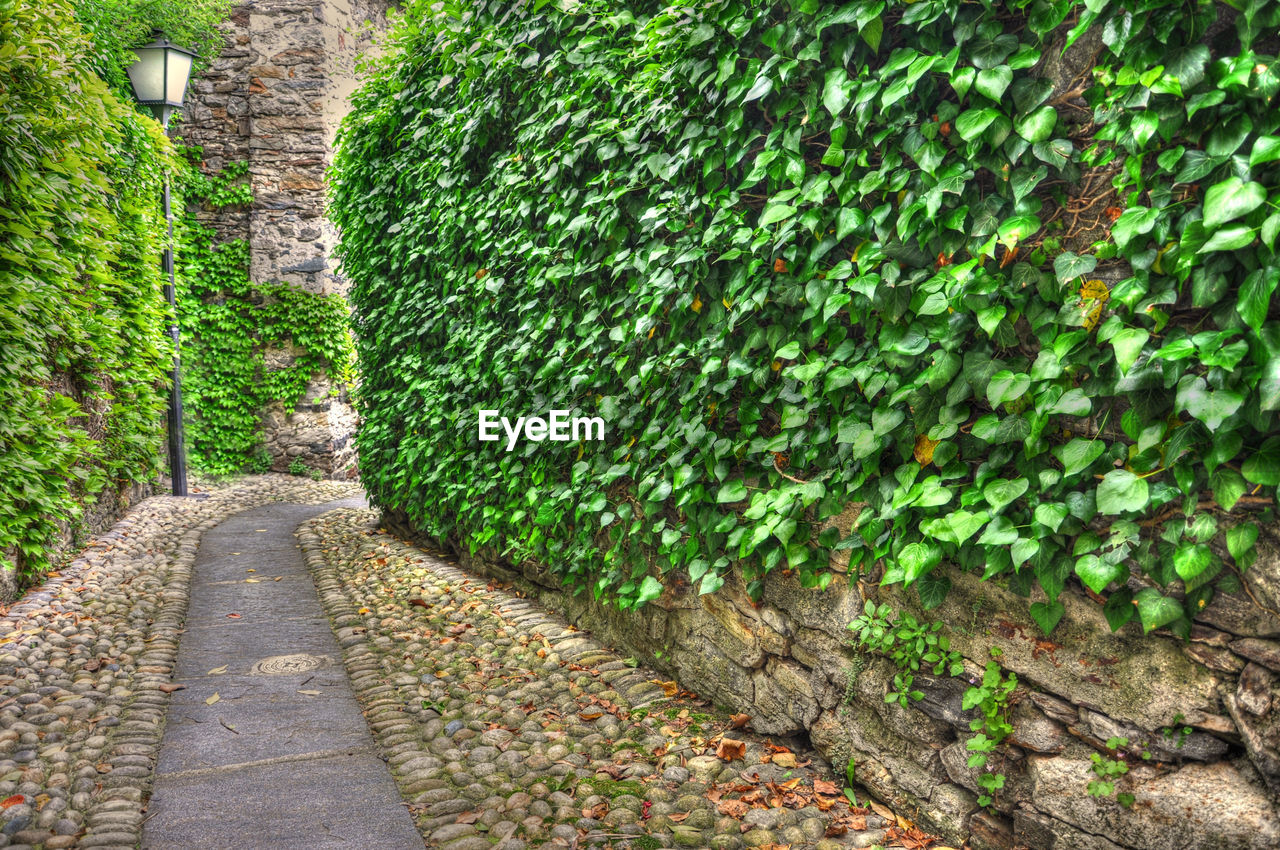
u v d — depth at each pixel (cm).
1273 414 146
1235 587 156
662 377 295
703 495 272
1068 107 174
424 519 553
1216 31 149
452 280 466
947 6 182
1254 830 152
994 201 186
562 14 361
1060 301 176
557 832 210
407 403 548
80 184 447
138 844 204
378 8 1088
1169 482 161
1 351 375
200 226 998
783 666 258
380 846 205
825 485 232
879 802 225
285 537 631
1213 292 148
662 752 257
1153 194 157
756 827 214
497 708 295
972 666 202
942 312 191
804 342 232
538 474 378
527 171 388
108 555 514
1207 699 161
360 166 607
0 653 324
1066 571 175
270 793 232
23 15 386
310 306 1000
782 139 234
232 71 998
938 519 194
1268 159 136
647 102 299
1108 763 174
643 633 328
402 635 376
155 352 664
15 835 203
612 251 323
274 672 335
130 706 292
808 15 216
